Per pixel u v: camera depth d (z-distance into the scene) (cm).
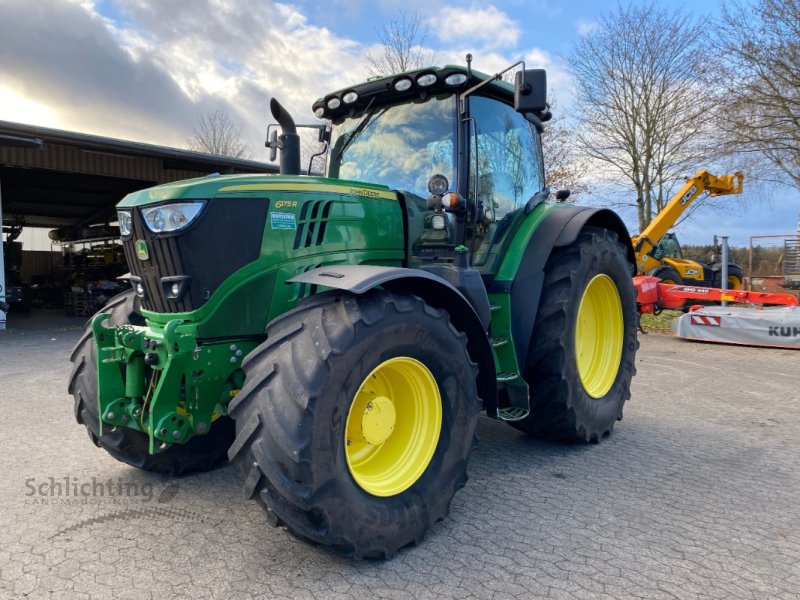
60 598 217
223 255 265
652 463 365
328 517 223
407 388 275
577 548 256
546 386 372
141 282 281
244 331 273
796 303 871
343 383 229
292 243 283
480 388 311
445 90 361
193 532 271
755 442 406
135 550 254
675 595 220
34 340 971
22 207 1925
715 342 862
